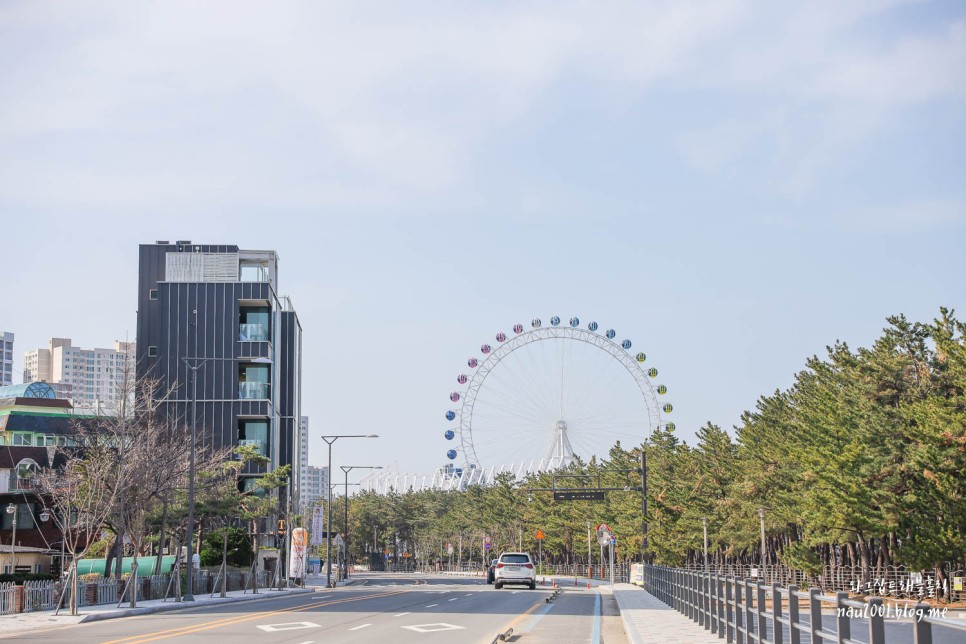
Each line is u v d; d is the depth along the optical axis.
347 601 44.91
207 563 76.62
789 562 58.06
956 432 41.59
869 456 44.88
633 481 113.31
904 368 48.91
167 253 88.81
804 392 70.44
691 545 96.75
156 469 53.50
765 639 16.38
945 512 42.81
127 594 47.47
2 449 70.12
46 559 68.38
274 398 89.25
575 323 120.94
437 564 191.62
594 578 115.69
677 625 26.88
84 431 53.28
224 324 85.50
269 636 24.92
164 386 84.06
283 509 83.56
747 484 74.00
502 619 31.84
